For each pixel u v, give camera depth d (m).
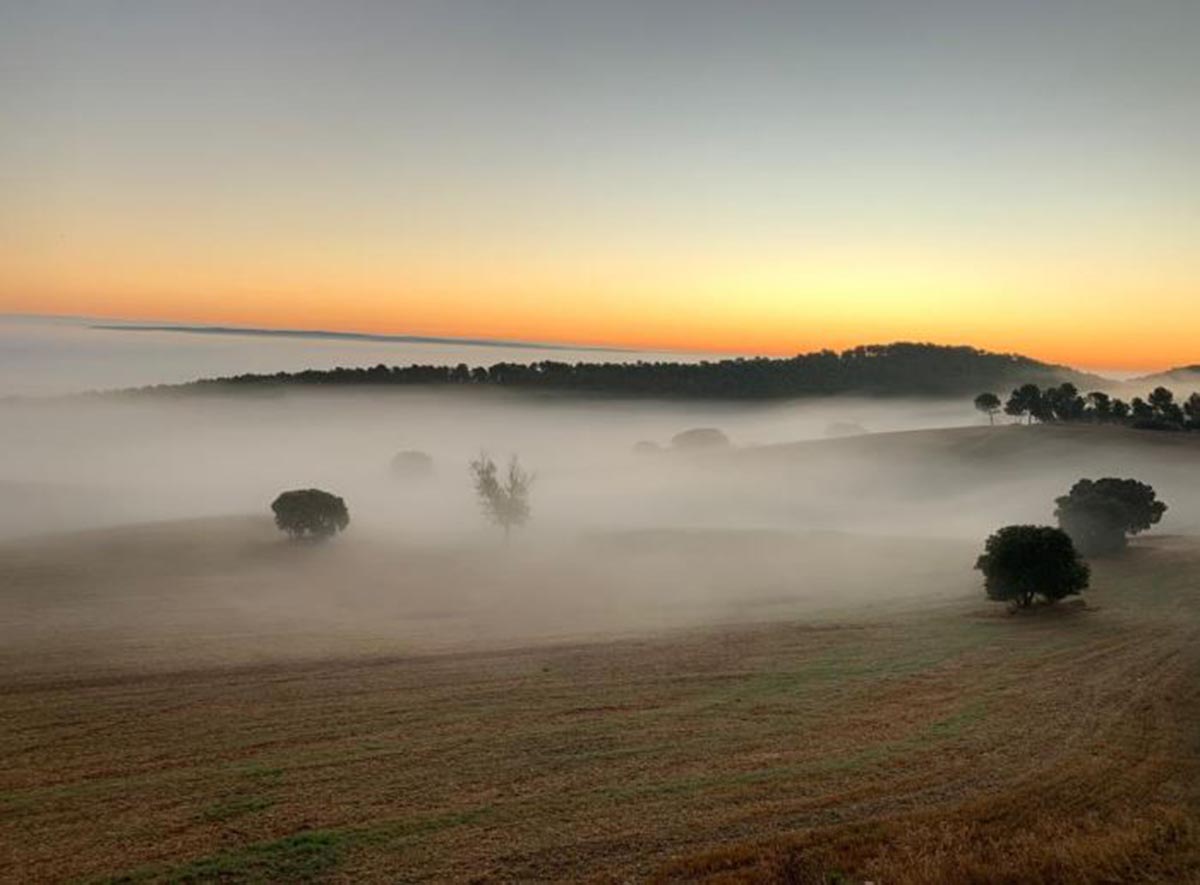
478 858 16.39
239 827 18.00
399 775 21.06
